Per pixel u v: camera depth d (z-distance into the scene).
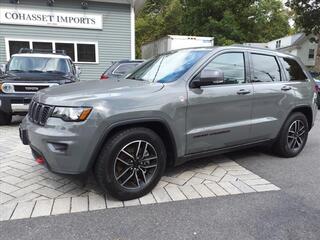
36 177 4.05
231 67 4.23
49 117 3.25
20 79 7.12
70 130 3.10
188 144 3.80
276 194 3.67
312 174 4.36
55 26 13.45
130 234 2.82
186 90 3.71
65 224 2.96
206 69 3.92
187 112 3.71
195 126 3.83
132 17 14.32
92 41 14.03
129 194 3.41
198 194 3.63
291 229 2.93
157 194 3.61
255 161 4.90
